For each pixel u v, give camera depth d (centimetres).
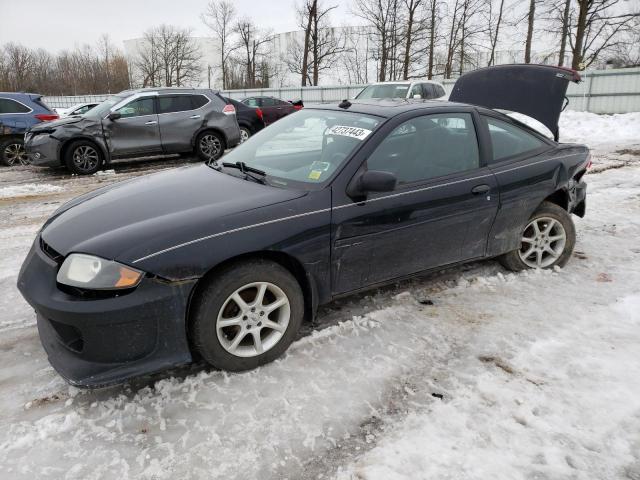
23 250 503
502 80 543
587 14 2100
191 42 5716
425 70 3441
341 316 346
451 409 250
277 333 291
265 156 357
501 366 286
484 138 370
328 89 2820
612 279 401
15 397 265
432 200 331
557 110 509
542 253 417
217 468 216
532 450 223
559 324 331
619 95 1844
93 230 268
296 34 4506
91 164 977
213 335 267
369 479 208
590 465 214
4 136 1087
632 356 292
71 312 237
